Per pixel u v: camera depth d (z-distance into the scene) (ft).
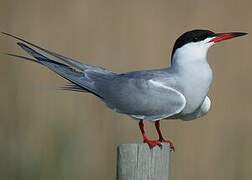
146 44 51.11
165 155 25.16
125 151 25.00
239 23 53.06
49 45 51.47
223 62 50.78
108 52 51.08
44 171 41.60
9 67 49.83
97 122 46.01
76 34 51.78
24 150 43.42
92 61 50.78
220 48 51.78
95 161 44.78
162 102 29.25
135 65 50.49
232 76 49.96
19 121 45.83
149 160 25.00
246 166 45.14
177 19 52.75
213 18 53.01
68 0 53.67
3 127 45.32
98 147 45.24
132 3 54.03
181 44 29.73
